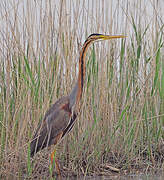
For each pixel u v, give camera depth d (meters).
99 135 11.68
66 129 11.45
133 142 11.68
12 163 11.07
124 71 12.44
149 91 12.41
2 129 11.20
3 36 11.76
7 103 11.43
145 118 11.81
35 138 10.70
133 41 12.48
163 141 12.33
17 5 11.88
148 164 11.38
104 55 12.37
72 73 12.21
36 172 11.07
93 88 12.09
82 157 11.84
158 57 11.80
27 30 12.02
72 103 11.33
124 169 11.40
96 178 10.78
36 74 12.12
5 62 11.71
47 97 11.55
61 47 11.98
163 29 12.86
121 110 12.39
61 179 10.76
